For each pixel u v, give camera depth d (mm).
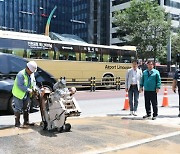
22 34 21391
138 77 10742
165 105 14203
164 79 37594
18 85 7809
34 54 21734
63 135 7277
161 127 8578
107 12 84000
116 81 26672
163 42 39844
